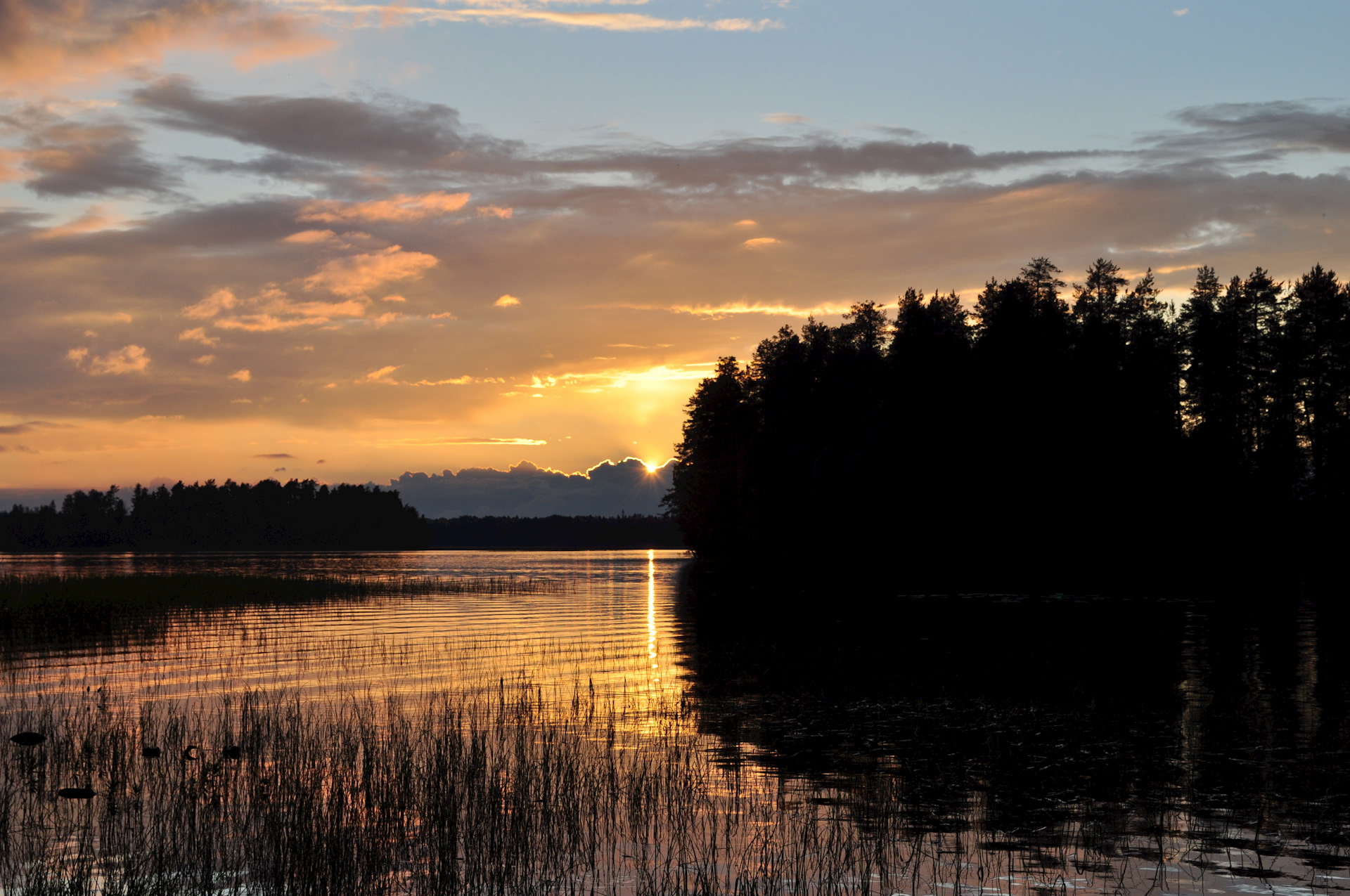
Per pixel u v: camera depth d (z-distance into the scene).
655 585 81.44
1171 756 19.27
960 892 12.21
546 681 28.62
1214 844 14.00
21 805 15.80
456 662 32.53
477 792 15.64
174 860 13.12
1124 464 75.56
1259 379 86.19
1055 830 14.60
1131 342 83.38
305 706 24.45
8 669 30.72
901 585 76.69
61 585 62.75
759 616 50.66
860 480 76.44
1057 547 75.25
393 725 21.84
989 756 19.19
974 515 75.00
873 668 31.42
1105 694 26.31
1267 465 81.44
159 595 58.06
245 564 136.50
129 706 24.39
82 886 12.05
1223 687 27.53
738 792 16.61
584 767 18.12
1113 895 12.12
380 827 14.20
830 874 12.79
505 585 79.12
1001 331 79.94
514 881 12.57
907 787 17.00
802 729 21.77
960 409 77.75
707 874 12.79
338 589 67.88
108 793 16.50
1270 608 55.16
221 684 27.80
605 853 13.58
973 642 38.62
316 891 12.10
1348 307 83.56
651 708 24.25
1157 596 64.06
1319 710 23.95
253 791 16.31
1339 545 79.75
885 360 88.50
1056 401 77.25
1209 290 89.44
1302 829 14.71
